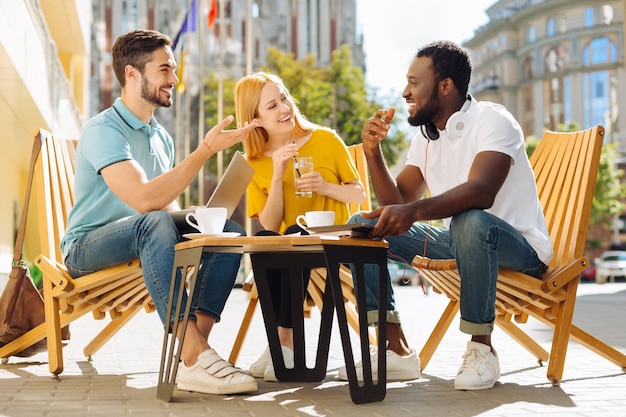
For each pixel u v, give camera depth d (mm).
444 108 3664
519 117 71125
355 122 38125
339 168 4477
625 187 47344
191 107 63781
